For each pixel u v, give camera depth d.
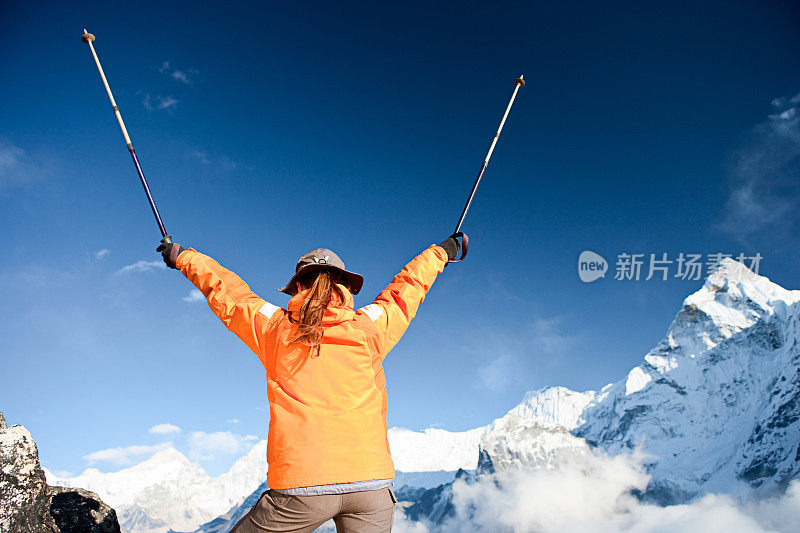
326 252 4.25
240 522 3.75
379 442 3.70
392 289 4.24
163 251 4.31
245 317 3.96
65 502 5.98
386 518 3.65
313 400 3.66
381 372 3.95
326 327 3.79
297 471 3.51
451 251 4.62
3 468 5.00
